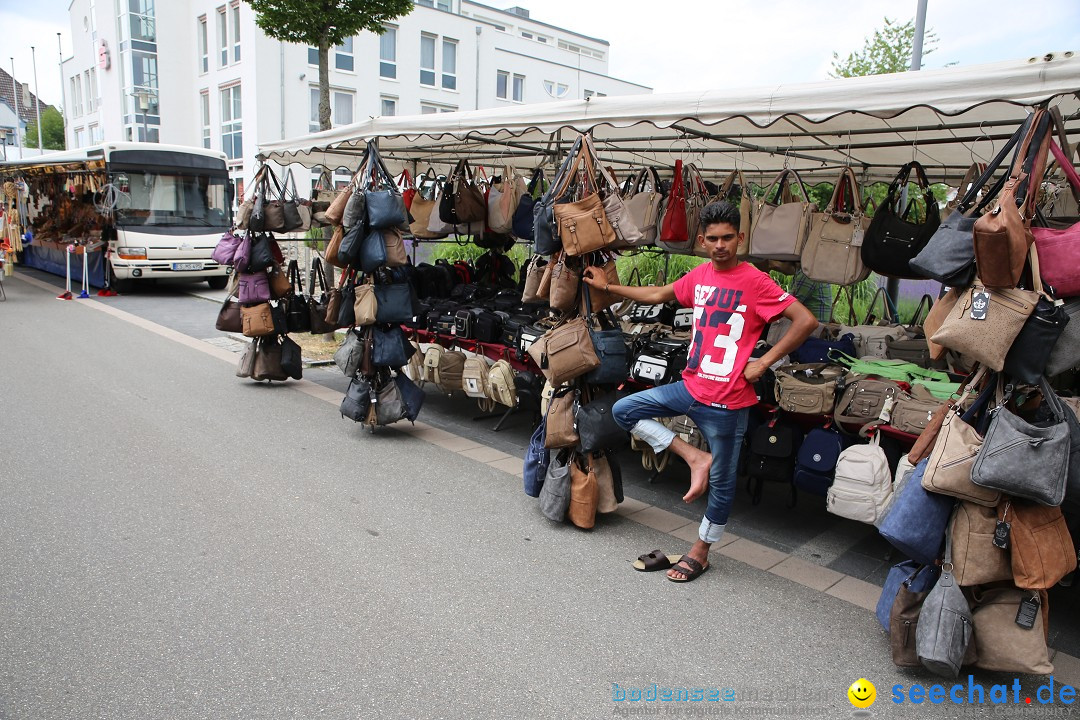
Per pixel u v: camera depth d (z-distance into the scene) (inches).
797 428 164.6
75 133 1455.5
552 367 159.5
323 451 216.2
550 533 164.9
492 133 214.2
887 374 171.0
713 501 141.4
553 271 166.7
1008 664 108.5
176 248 556.1
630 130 241.3
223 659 112.5
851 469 143.2
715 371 135.3
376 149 224.8
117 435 222.1
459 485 192.7
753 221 210.5
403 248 221.1
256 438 225.8
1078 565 134.2
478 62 1124.5
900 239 180.4
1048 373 103.3
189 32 1015.0
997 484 100.3
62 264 649.0
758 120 142.9
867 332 214.1
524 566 148.2
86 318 448.5
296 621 124.0
